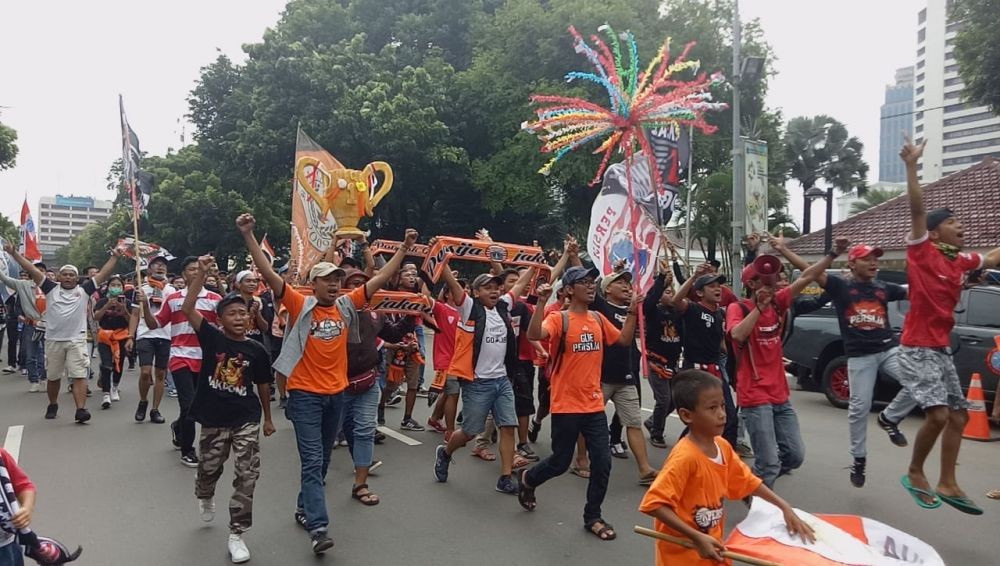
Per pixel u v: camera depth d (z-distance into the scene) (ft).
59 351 29.04
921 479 16.67
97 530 17.20
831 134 101.09
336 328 16.21
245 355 16.31
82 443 25.58
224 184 99.86
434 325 27.22
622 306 18.97
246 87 92.38
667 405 24.39
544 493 19.89
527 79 80.02
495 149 87.40
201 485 16.81
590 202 86.07
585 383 16.58
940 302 16.06
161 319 23.73
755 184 39.09
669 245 24.48
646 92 22.90
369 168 24.71
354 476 21.29
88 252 167.84
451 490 20.22
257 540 16.58
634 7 72.59
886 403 32.58
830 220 51.83
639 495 19.65
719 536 10.27
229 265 116.98
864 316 18.67
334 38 95.81
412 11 97.45
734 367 17.97
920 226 16.05
